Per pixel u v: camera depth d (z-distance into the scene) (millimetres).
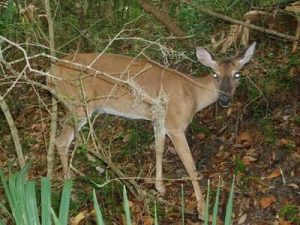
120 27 6102
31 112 5980
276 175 4758
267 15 5645
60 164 5266
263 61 5641
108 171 4988
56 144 4910
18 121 5910
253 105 5348
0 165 5391
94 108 5094
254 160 4941
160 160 4965
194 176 4789
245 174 4859
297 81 5348
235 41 5426
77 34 6129
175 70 5012
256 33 5852
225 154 5137
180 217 4695
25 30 4855
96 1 6309
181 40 5680
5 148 5602
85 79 4977
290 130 5051
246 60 4961
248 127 5266
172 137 4973
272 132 5062
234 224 4531
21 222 2559
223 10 5945
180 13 6113
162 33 5867
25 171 2838
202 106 5094
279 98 5328
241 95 5473
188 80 5020
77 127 4352
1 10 5164
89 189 4887
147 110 5020
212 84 5012
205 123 5473
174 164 5301
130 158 5328
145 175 5141
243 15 5836
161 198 4898
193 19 5992
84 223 4617
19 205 2576
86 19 6246
